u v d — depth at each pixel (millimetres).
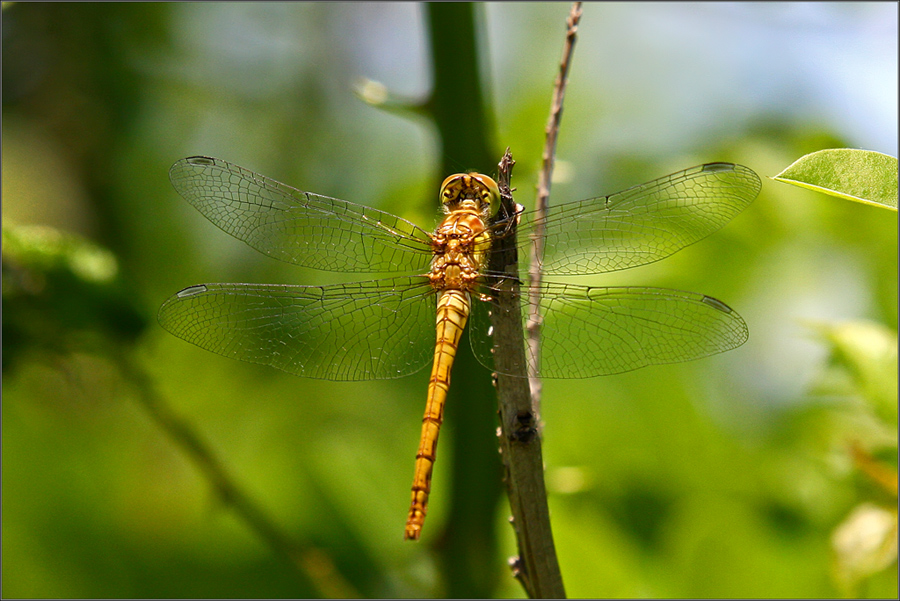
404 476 794
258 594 791
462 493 767
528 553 737
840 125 803
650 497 783
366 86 766
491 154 768
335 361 767
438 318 764
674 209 766
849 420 775
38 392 786
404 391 803
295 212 775
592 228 767
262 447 804
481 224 766
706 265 792
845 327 765
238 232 775
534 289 756
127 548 795
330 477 794
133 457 805
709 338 759
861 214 789
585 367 759
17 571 790
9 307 764
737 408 796
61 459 798
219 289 769
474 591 766
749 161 793
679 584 776
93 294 766
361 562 787
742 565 777
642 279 781
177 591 792
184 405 806
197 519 800
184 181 775
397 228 774
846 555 759
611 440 791
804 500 779
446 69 765
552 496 776
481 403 767
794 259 792
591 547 777
